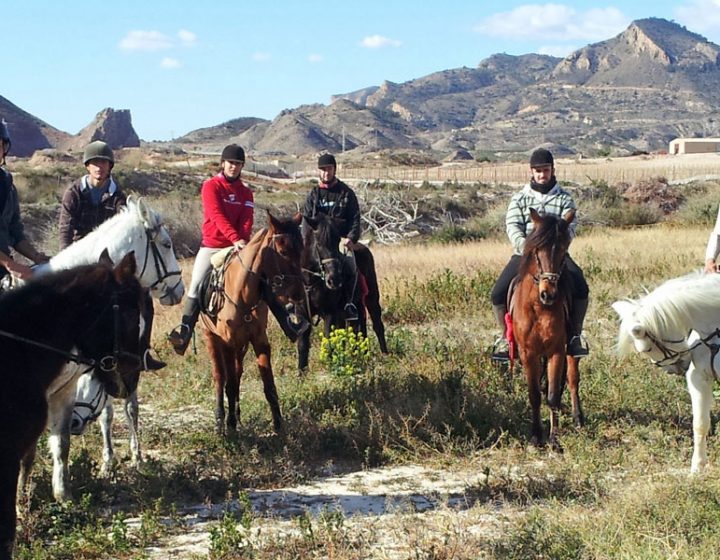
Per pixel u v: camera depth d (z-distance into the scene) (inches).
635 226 1660.9
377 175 2967.5
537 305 376.5
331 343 480.4
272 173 2960.1
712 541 264.5
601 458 360.5
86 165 385.7
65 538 294.8
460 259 920.3
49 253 1184.8
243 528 303.3
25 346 267.4
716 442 362.6
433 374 447.5
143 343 301.6
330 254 501.4
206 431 407.8
